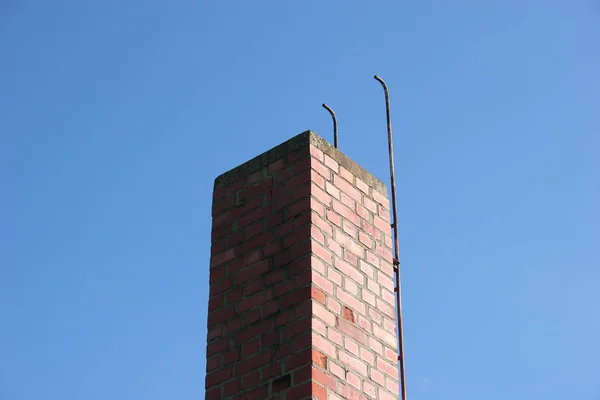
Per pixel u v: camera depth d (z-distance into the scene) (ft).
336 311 23.65
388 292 25.35
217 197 26.58
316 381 22.35
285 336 23.21
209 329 24.72
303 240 24.02
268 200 25.35
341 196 25.40
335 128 26.81
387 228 26.37
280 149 25.84
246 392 23.25
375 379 23.77
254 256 24.85
